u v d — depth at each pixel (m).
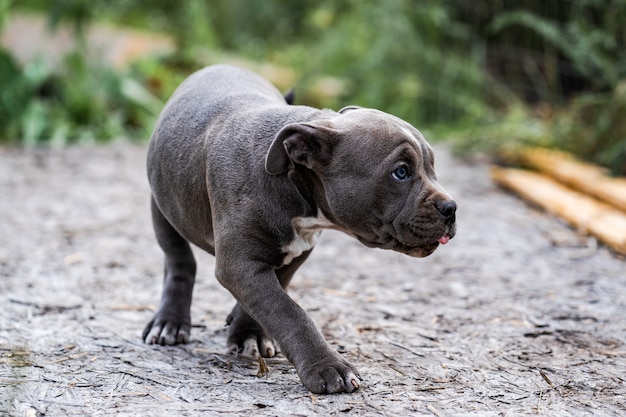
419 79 15.62
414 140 5.58
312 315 7.38
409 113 15.83
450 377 6.05
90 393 5.64
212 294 7.94
